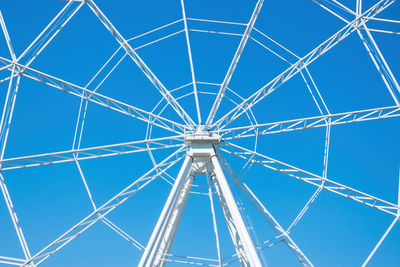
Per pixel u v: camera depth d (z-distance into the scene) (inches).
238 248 921.5
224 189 812.6
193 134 928.3
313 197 916.0
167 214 747.4
